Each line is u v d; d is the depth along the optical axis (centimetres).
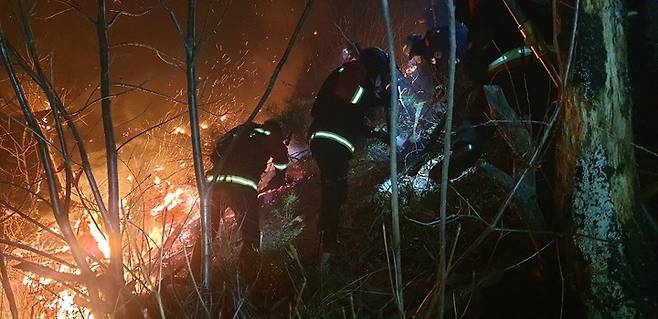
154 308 329
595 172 254
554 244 286
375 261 418
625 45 256
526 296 299
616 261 249
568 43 258
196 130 257
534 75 386
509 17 403
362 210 562
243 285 374
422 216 459
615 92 254
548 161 328
